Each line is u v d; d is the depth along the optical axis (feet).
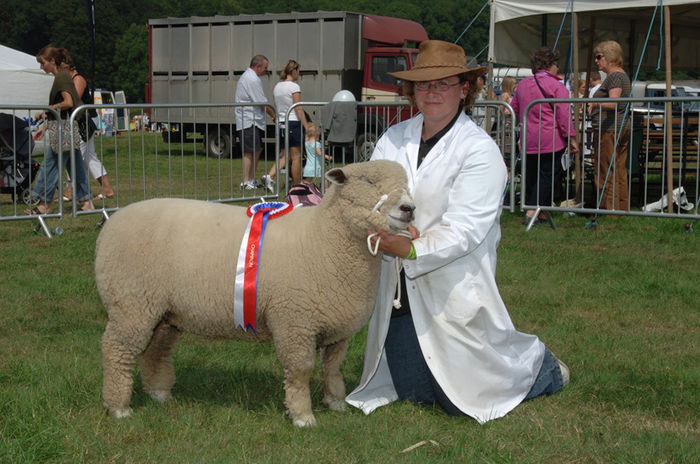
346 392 13.32
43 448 10.44
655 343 15.67
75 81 30.55
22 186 33.40
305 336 10.84
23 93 60.23
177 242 10.78
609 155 28.63
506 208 31.55
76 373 13.29
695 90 73.92
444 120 11.91
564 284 20.20
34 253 23.57
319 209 10.82
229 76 60.85
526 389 12.37
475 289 11.54
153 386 12.46
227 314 10.80
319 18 56.34
